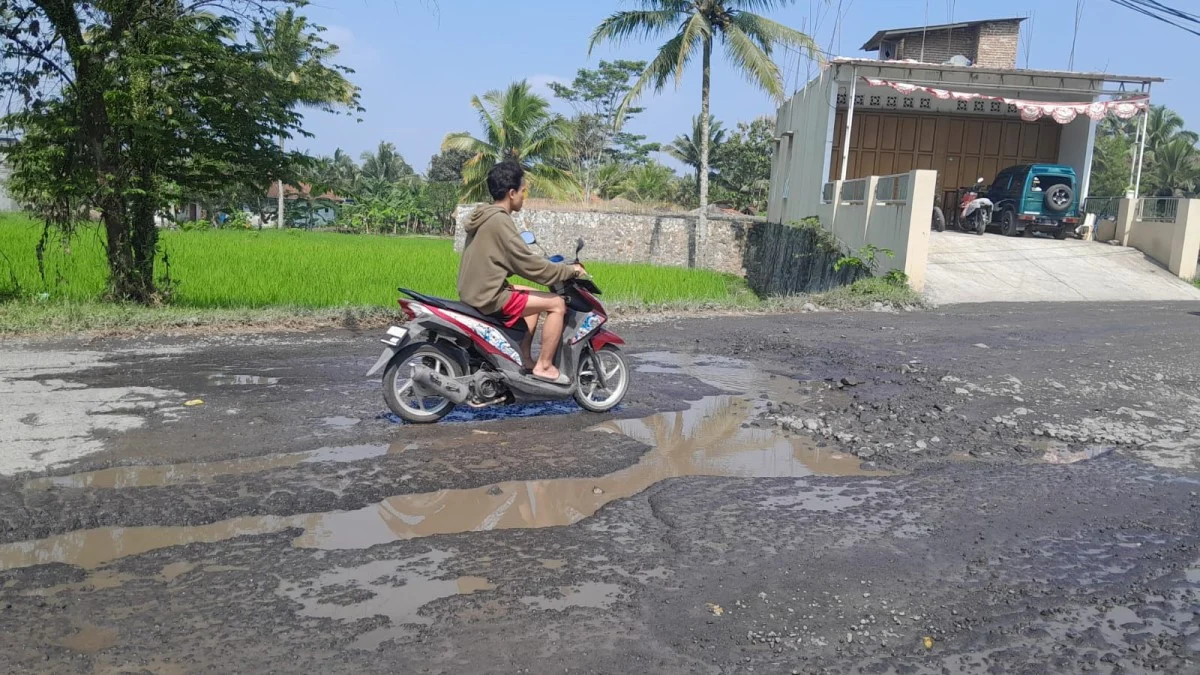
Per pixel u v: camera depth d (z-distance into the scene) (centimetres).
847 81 2136
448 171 7088
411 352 568
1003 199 2061
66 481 441
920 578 350
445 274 1639
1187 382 755
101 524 388
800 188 2514
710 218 2997
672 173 5888
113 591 322
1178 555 379
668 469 492
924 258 1483
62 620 300
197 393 638
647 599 325
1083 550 383
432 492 443
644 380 743
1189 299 1582
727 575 348
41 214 1055
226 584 330
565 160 5062
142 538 374
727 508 428
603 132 5438
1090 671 283
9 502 409
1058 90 2058
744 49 2470
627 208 3600
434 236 5231
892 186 1608
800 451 536
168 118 1000
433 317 559
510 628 300
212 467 470
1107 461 523
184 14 1023
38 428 532
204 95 1012
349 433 543
